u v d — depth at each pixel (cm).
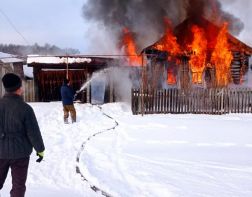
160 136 1130
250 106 1781
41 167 782
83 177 696
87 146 998
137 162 806
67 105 1466
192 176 696
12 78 487
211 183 653
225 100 1750
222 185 641
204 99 1759
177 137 1111
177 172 724
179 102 1773
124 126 1345
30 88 2336
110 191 609
